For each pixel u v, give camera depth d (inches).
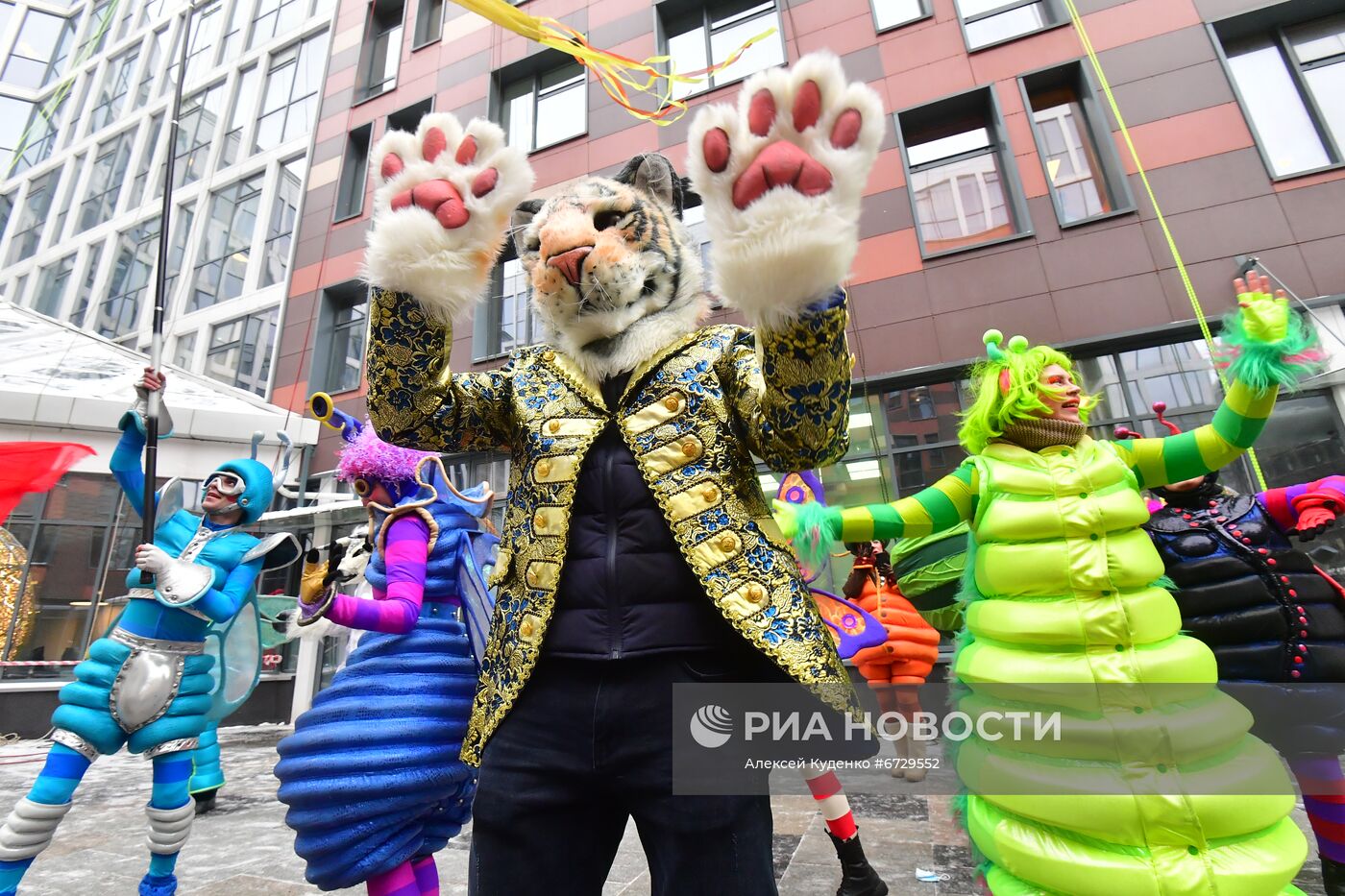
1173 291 263.0
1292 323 71.6
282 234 481.7
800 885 100.3
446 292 44.2
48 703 294.5
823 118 35.5
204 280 499.2
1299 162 270.8
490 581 49.5
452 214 43.8
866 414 292.4
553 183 395.5
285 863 120.5
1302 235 252.8
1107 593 64.1
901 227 308.3
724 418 45.7
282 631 78.0
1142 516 66.7
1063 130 309.1
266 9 566.9
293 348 434.6
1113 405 260.4
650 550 43.6
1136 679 59.8
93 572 323.9
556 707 42.8
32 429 307.0
